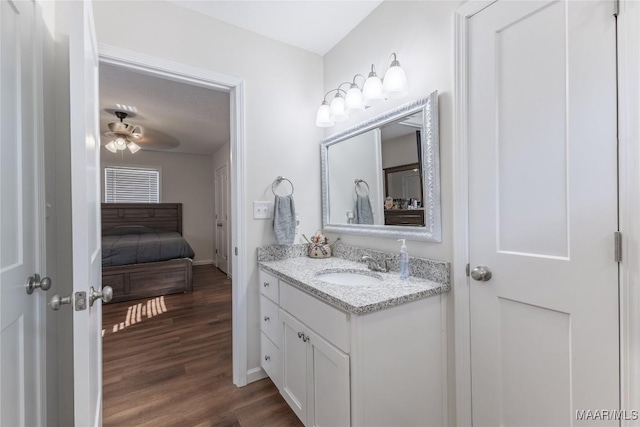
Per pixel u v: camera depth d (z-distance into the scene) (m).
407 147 1.54
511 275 1.13
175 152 5.83
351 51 1.94
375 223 1.75
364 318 1.09
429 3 1.42
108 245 3.68
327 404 1.23
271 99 2.01
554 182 1.01
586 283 0.94
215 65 1.80
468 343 1.27
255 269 1.95
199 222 6.07
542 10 1.04
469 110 1.26
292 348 1.51
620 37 0.86
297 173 2.12
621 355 0.87
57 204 1.30
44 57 1.19
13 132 0.90
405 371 1.21
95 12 1.48
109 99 3.07
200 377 1.97
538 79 1.05
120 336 2.61
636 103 0.83
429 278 1.40
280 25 1.89
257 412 1.63
